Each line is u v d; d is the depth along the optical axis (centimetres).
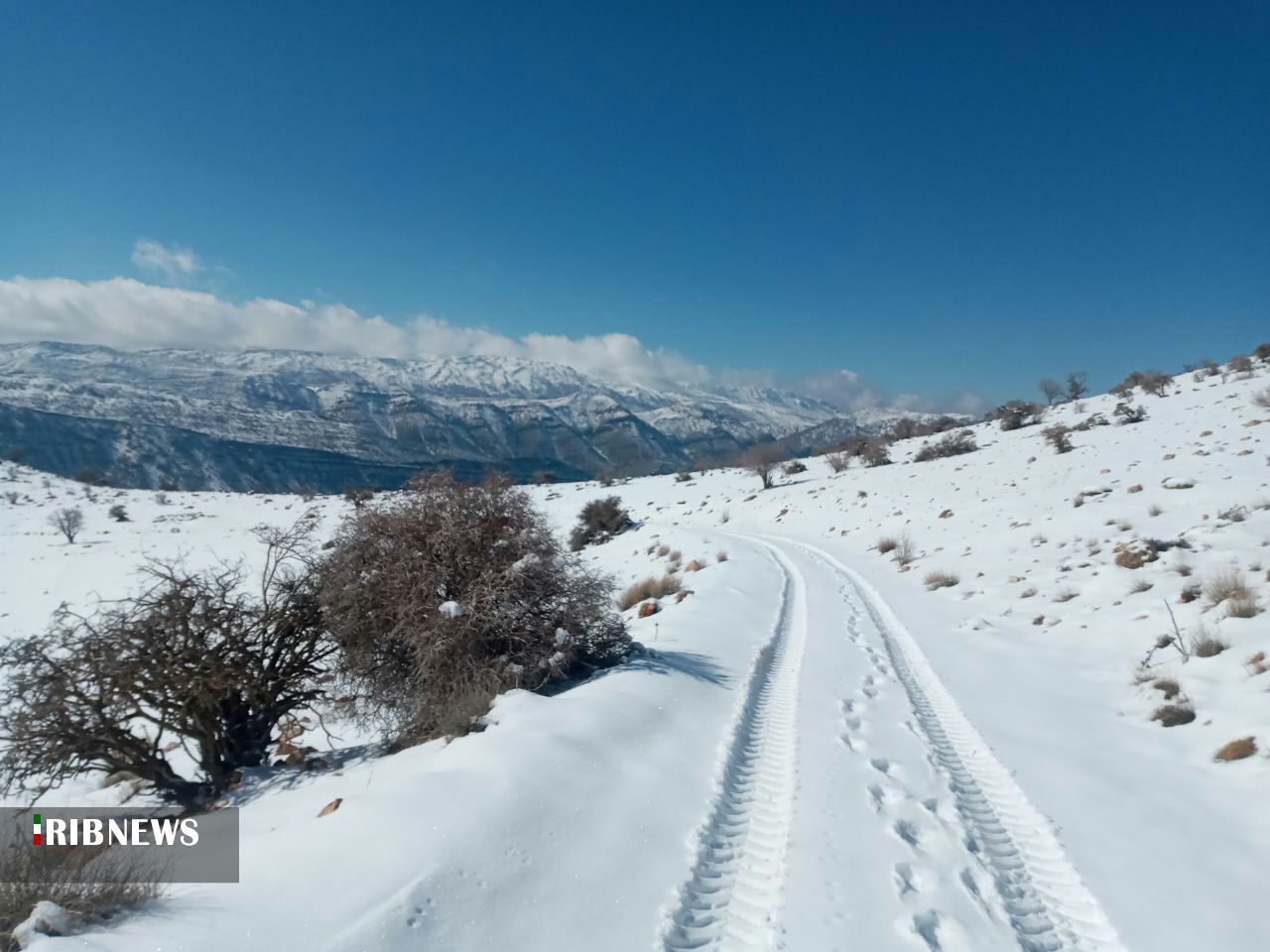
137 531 4575
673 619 1306
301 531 1011
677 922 426
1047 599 1305
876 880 467
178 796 844
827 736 728
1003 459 3525
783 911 433
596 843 498
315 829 502
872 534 2703
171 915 394
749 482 5619
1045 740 727
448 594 887
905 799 587
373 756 831
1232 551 1211
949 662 1036
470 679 822
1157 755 675
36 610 2842
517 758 594
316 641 963
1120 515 1756
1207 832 533
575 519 4484
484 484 979
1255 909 441
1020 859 511
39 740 796
